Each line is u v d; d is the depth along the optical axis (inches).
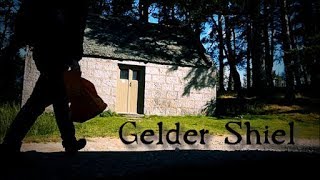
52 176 56.3
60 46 82.3
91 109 74.2
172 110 616.1
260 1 700.7
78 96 74.0
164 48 655.1
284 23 658.2
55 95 83.5
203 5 658.8
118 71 598.2
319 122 465.4
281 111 566.6
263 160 77.0
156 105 608.7
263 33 893.8
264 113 555.8
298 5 727.1
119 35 657.0
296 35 764.6
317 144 252.1
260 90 805.9
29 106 79.6
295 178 60.5
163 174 60.5
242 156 87.0
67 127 86.3
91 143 216.5
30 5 78.8
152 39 678.5
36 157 72.6
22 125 76.7
